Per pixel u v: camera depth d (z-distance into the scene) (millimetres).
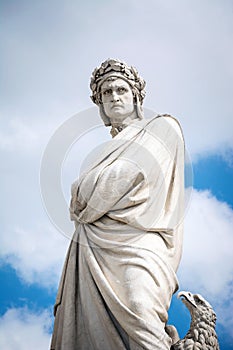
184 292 8516
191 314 8391
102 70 9773
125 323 8008
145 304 8055
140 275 8242
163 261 8469
